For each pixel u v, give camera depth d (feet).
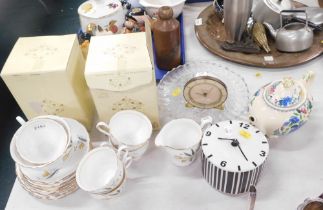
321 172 2.03
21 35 4.51
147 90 2.07
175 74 2.73
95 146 2.31
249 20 3.01
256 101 2.12
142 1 3.15
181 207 1.94
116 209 1.96
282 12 2.79
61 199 2.03
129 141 2.11
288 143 2.20
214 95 2.47
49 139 1.96
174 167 2.15
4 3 4.19
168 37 2.59
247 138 1.88
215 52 2.91
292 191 1.95
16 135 1.90
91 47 2.13
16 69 1.94
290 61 2.71
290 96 2.02
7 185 4.10
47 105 2.17
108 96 2.09
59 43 2.14
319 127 2.28
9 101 4.41
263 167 1.96
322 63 2.77
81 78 2.27
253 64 2.75
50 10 5.57
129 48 2.10
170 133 2.09
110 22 2.92
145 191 2.03
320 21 2.89
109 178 1.90
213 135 1.92
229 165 1.75
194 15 3.52
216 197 1.97
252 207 1.76
